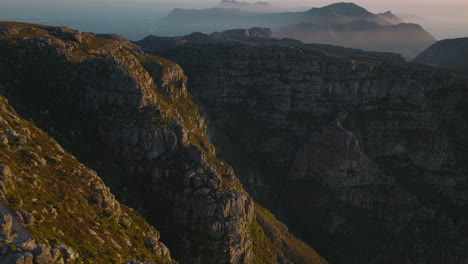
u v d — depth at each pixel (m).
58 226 58.53
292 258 136.12
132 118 108.44
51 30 144.00
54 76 113.50
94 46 143.38
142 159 105.75
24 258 43.94
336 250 182.50
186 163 106.31
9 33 126.38
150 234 86.31
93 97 110.38
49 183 68.31
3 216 47.69
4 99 89.25
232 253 98.81
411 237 187.50
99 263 56.31
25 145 72.88
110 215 75.44
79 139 103.00
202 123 174.38
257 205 168.38
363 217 193.00
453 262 180.75
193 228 99.50
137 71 143.62
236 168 194.12
